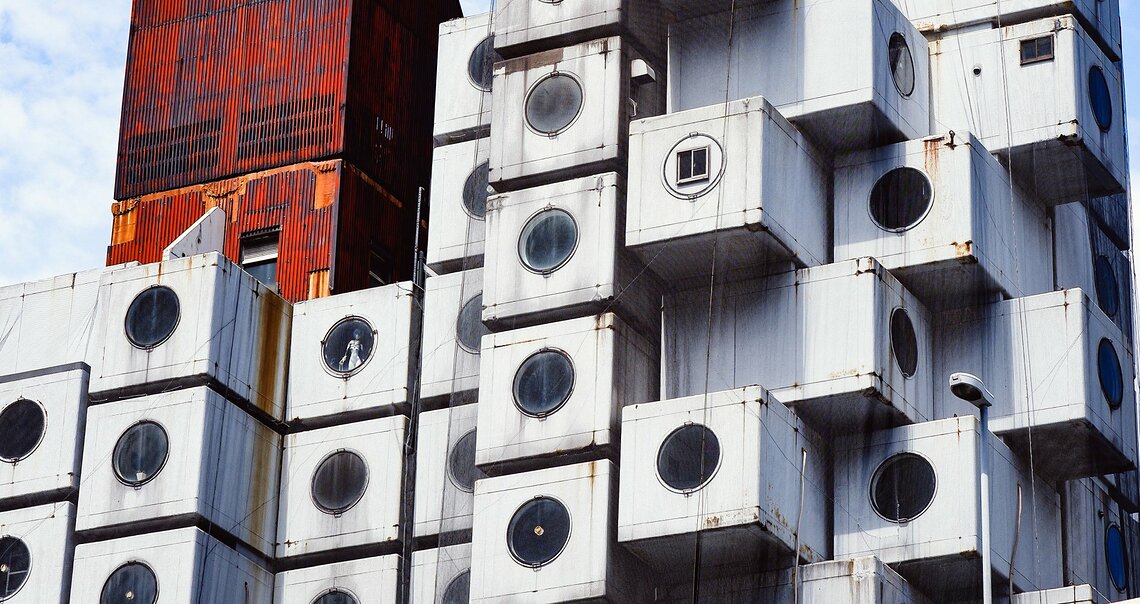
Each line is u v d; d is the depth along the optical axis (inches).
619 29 4229.8
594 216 4050.2
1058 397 4015.8
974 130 4308.6
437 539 4350.4
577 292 4003.4
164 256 4835.1
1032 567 3924.7
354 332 4682.6
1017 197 4284.0
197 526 4389.8
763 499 3641.7
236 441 4510.3
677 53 4244.6
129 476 4458.7
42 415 4640.8
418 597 4274.1
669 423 3757.4
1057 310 4072.3
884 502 3809.1
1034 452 4074.8
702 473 3693.4
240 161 5305.1
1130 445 4163.4
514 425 3949.3
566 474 3846.0
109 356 4616.1
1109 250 4645.7
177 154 5393.7
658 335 4010.8
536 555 3811.5
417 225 5132.9
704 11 4264.3
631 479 3750.0
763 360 3900.1
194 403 4466.0
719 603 3703.3
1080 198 4367.6
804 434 3818.9
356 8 5383.9
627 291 3991.1
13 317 4835.1
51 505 4527.6
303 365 4697.3
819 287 3909.9
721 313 3971.5
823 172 4141.2
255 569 4468.5
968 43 4377.5
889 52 4175.7
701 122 3998.5
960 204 4008.4
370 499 4483.3
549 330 3993.6
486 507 3895.2
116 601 4355.3
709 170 3946.9
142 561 4365.2
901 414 3875.5
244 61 5442.9
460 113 4825.3
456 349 4323.3
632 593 3754.9
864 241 4067.4
